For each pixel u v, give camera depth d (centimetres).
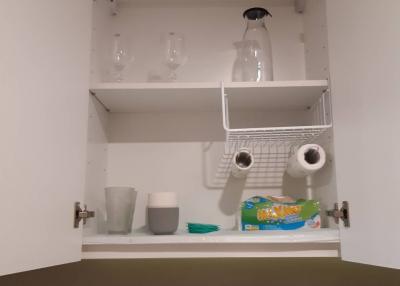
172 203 103
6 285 119
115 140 127
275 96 114
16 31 66
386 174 78
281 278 123
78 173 91
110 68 121
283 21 133
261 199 108
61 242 81
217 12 133
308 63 125
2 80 61
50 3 78
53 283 121
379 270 123
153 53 131
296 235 95
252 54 125
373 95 82
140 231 119
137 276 122
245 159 110
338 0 98
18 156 66
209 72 129
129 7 133
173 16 133
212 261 123
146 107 123
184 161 126
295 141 121
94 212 100
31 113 70
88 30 100
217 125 127
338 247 97
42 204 73
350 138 91
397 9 76
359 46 88
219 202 123
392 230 76
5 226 62
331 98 101
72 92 88
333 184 102
